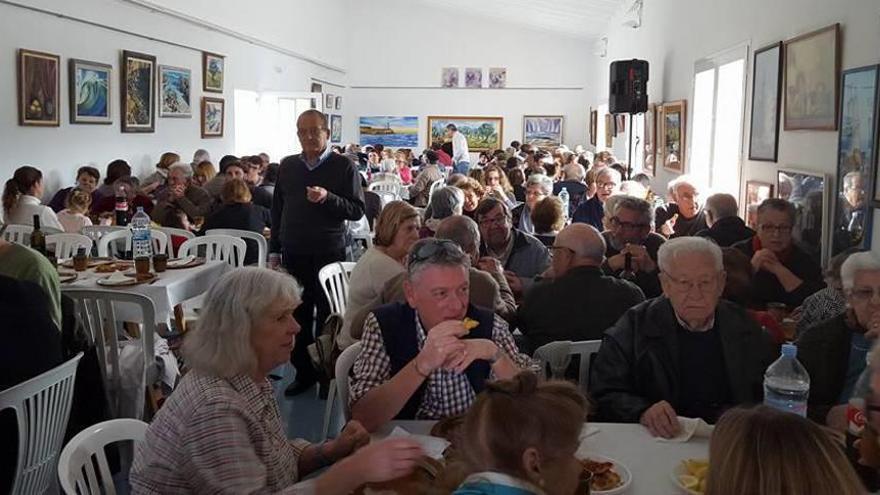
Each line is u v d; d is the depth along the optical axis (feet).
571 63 56.44
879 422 5.23
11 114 20.59
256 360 5.68
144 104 27.63
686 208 17.53
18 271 8.71
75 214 20.02
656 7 28.73
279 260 16.29
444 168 42.78
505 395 4.10
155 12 28.07
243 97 38.99
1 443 7.35
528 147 40.68
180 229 19.44
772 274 11.92
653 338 7.70
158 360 11.76
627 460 6.09
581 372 8.78
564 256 9.62
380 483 5.33
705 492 3.66
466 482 3.90
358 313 9.88
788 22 14.96
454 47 57.16
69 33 23.04
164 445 5.34
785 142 15.10
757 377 7.58
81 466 5.55
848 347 7.65
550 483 3.89
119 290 12.95
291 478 5.97
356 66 57.93
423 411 7.02
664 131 26.50
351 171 15.08
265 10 39.78
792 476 3.35
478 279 9.87
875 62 11.12
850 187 11.81
